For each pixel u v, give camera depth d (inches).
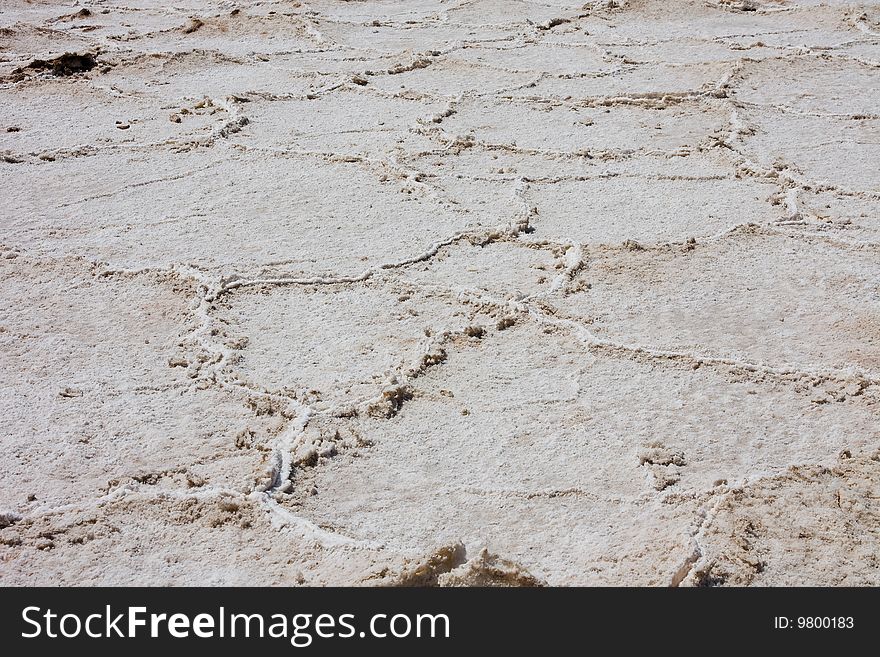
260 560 86.4
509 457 100.5
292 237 152.5
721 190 171.2
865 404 108.3
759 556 85.6
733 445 101.7
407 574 82.2
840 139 195.2
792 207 161.2
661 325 125.7
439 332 124.0
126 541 88.7
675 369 115.6
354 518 92.0
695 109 213.5
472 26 295.1
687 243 148.4
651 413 107.3
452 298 133.6
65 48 272.2
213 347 120.7
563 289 135.1
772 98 221.6
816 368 115.0
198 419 106.8
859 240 149.4
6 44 274.5
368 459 100.7
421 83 237.5
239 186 173.9
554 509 93.0
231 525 90.8
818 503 92.0
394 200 167.2
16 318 129.0
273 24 294.4
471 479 97.3
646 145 193.8
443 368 117.0
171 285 137.4
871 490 93.5
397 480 97.3
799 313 128.6
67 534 89.4
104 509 92.4
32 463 99.1
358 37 285.0
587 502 93.7
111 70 250.7
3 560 86.2
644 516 91.4
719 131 199.5
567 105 218.7
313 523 90.7
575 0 325.7
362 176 178.1
